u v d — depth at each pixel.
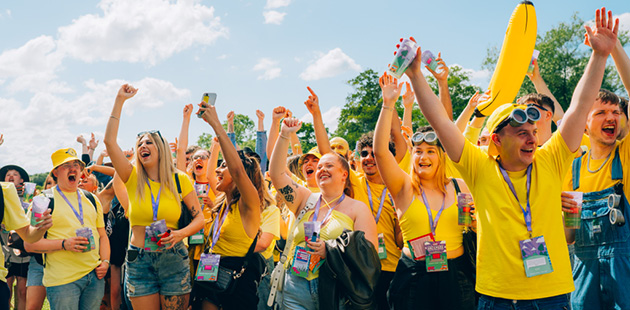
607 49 2.84
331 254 3.59
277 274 4.01
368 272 3.60
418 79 3.12
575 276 3.95
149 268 4.77
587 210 3.85
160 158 4.94
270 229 4.96
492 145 3.11
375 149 3.80
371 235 3.87
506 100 5.36
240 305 4.48
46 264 5.20
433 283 3.81
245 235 4.58
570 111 2.97
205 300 4.50
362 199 4.64
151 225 4.62
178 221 5.00
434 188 4.12
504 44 5.66
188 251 5.36
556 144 3.03
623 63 3.70
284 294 3.90
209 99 4.43
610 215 3.68
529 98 4.43
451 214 3.98
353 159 6.70
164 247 4.73
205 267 4.39
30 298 5.64
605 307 3.71
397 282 3.96
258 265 4.66
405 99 5.96
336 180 4.08
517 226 2.94
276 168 4.18
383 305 4.43
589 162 3.98
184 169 6.55
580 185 4.00
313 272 3.73
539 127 4.31
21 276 7.16
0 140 4.96
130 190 4.95
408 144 5.57
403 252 4.05
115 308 6.57
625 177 3.73
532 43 5.52
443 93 4.99
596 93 2.89
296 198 4.20
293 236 4.05
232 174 4.41
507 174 3.05
